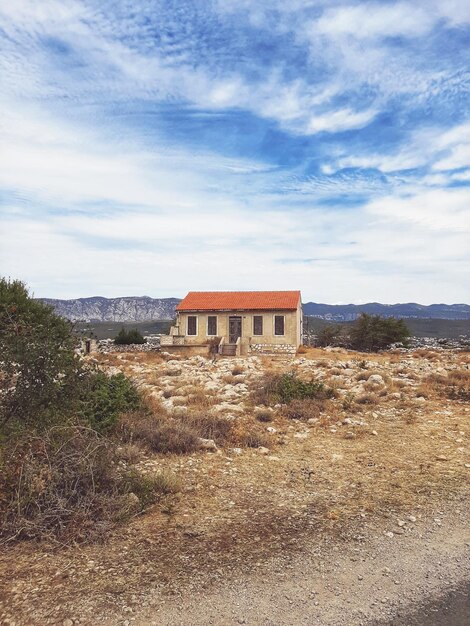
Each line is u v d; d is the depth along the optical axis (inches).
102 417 429.1
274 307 1528.1
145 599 187.0
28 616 176.2
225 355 1469.0
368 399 589.9
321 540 235.1
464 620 172.2
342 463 361.7
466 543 228.8
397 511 268.7
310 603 184.2
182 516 265.6
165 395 645.9
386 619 174.1
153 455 380.2
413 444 411.2
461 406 568.1
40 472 248.7
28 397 301.1
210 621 174.2
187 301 1636.3
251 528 249.9
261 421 501.4
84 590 193.0
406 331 1756.9
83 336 360.8
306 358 1318.9
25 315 358.0
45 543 231.6
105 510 255.4
